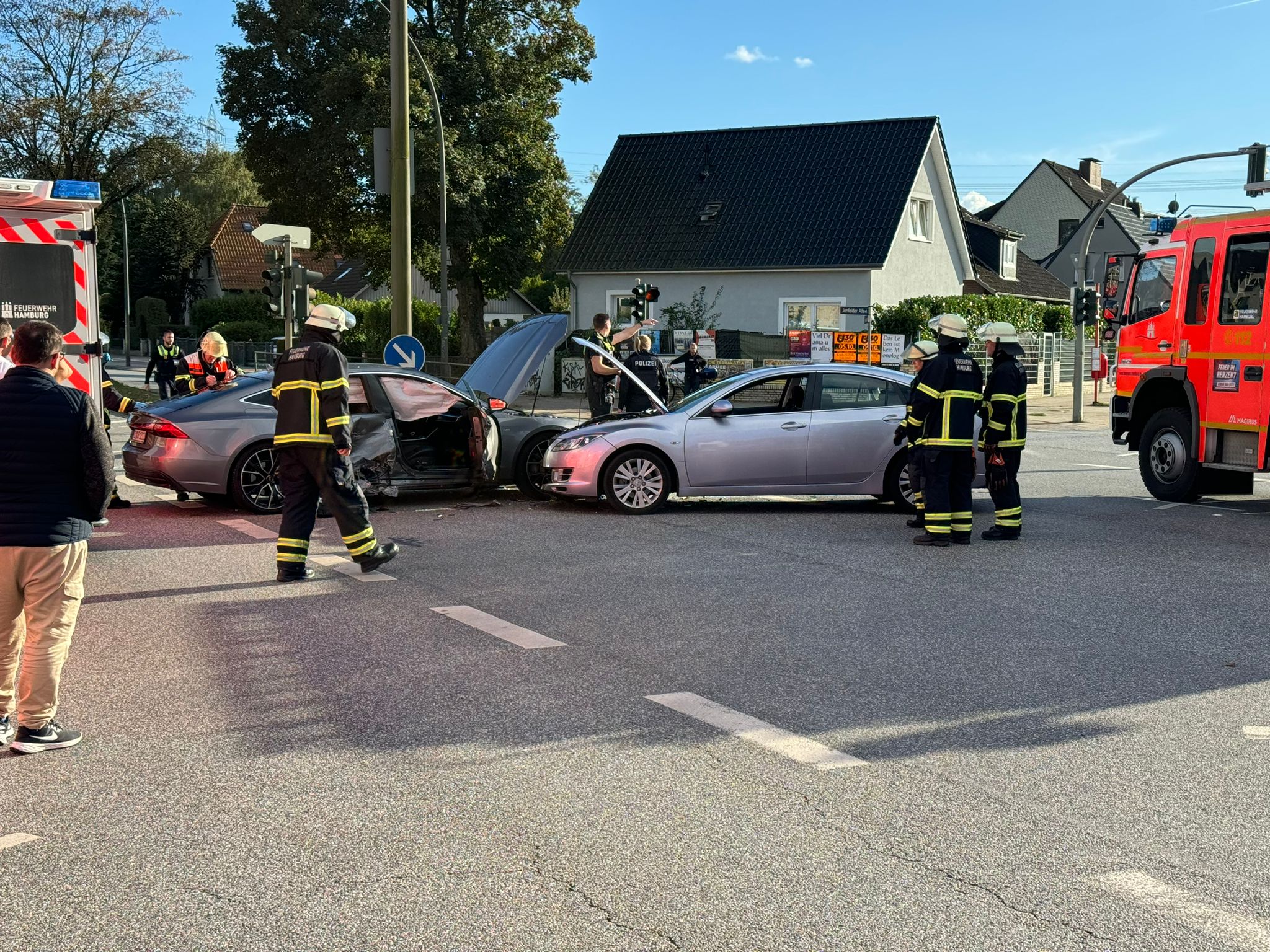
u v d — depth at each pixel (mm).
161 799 4266
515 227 37438
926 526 9641
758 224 35688
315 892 3541
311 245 38219
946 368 9500
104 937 3275
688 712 5277
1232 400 11938
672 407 11977
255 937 3275
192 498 12273
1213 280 12164
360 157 33281
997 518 9977
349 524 8133
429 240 36500
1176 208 13758
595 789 4363
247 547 9375
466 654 6219
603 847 3857
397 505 12008
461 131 35406
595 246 36969
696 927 3332
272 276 17406
